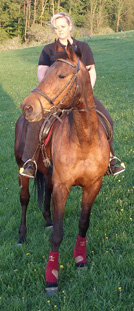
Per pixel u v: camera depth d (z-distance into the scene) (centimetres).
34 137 406
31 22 6412
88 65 399
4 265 398
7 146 891
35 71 2370
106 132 385
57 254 361
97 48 3231
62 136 354
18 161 493
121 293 338
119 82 1670
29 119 295
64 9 6675
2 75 2298
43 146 396
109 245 421
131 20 6769
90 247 421
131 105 1159
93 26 5991
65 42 397
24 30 6412
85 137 335
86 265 389
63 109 324
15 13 6303
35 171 429
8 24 6456
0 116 1247
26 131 451
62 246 425
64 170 348
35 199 568
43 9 6159
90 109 329
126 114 1023
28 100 295
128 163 671
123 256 396
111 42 3575
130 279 354
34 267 388
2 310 329
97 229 457
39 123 399
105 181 601
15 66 2709
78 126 331
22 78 2127
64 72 296
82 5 7025
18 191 620
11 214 538
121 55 2681
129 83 1627
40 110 294
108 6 6781
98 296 337
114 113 1052
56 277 360
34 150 412
